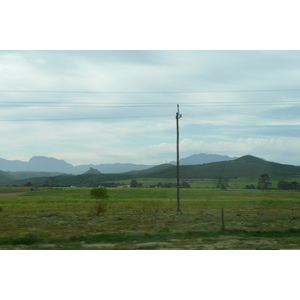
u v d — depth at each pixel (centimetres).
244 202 5112
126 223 2562
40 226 2414
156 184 19875
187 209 4025
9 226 2428
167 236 1822
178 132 3941
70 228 2277
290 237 1780
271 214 3189
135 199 7194
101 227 2311
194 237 1797
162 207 4438
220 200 5784
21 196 9238
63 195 9700
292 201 5047
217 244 1573
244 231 1955
